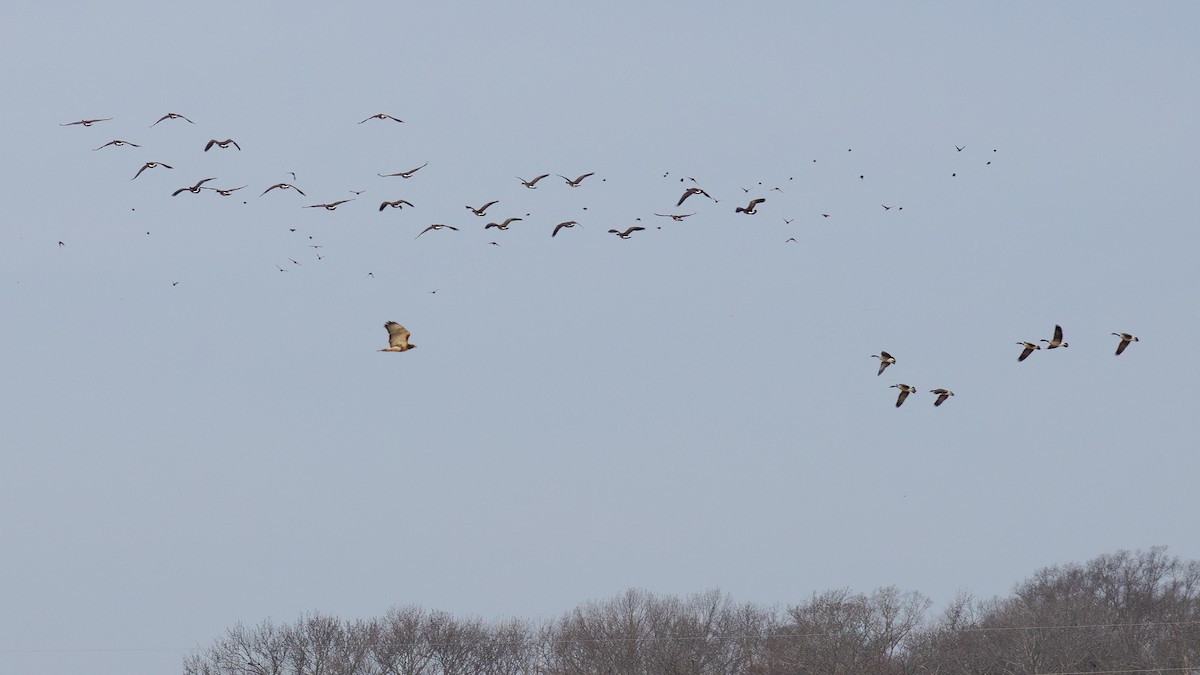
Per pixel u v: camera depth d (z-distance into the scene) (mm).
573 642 105375
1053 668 99125
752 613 109062
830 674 96500
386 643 102875
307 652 101312
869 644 100500
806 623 103188
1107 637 104875
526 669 106125
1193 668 98562
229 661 100688
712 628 107938
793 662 98125
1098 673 97812
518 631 108125
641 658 101500
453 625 106000
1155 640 108938
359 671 100875
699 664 100625
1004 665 99250
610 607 108750
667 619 106000
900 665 98375
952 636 104125
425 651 104000
